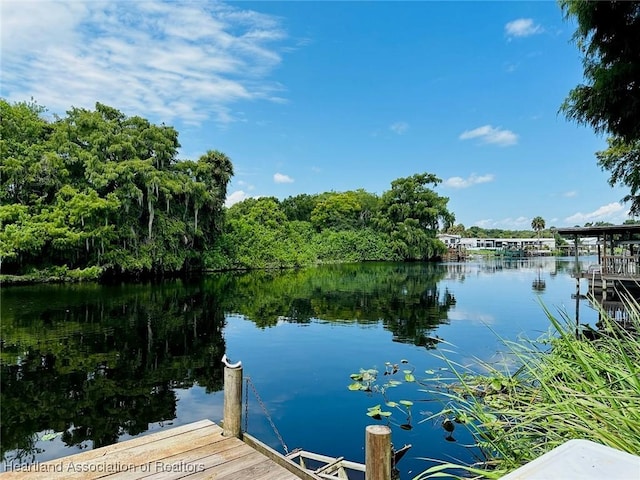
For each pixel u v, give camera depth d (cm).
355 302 1545
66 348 837
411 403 554
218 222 2950
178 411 541
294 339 960
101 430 482
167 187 2391
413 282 2284
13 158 1981
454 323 1148
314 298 1645
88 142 2311
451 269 3375
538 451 283
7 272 1995
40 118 2308
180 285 2033
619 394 252
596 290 1441
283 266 3478
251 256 3216
